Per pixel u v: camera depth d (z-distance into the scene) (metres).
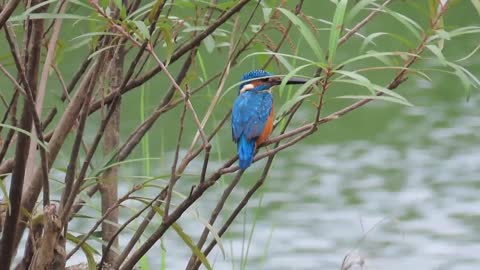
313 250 21.80
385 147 31.91
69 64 23.91
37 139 6.74
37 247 7.78
